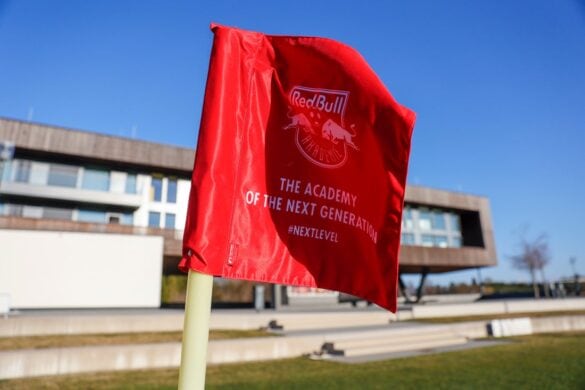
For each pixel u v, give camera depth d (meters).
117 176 32.03
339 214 2.83
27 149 29.09
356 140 2.92
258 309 24.11
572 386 8.41
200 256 2.31
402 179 2.92
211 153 2.46
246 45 2.75
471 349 14.76
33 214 29.36
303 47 2.86
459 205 46.88
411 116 2.96
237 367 10.98
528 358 12.25
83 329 13.82
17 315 16.78
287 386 8.55
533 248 49.06
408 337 16.03
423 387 8.46
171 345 11.07
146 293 25.47
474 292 50.72
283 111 2.78
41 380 8.90
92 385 8.43
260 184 2.64
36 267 23.28
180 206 33.31
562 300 31.20
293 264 2.66
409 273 50.59
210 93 2.56
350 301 35.00
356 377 9.53
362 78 2.91
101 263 24.83
